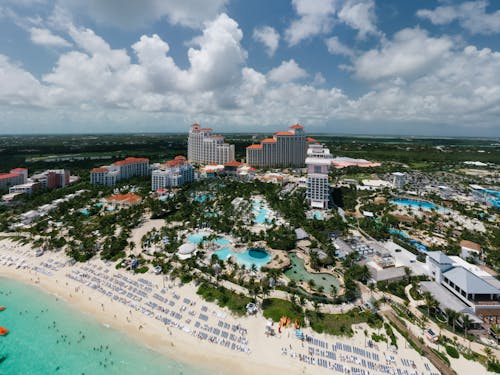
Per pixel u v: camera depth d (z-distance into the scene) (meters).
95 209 197.88
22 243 149.88
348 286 104.69
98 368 78.31
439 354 79.56
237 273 118.81
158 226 177.12
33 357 81.56
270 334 88.12
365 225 168.38
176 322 94.31
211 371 77.44
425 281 111.12
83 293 110.75
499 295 95.06
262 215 198.38
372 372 75.38
